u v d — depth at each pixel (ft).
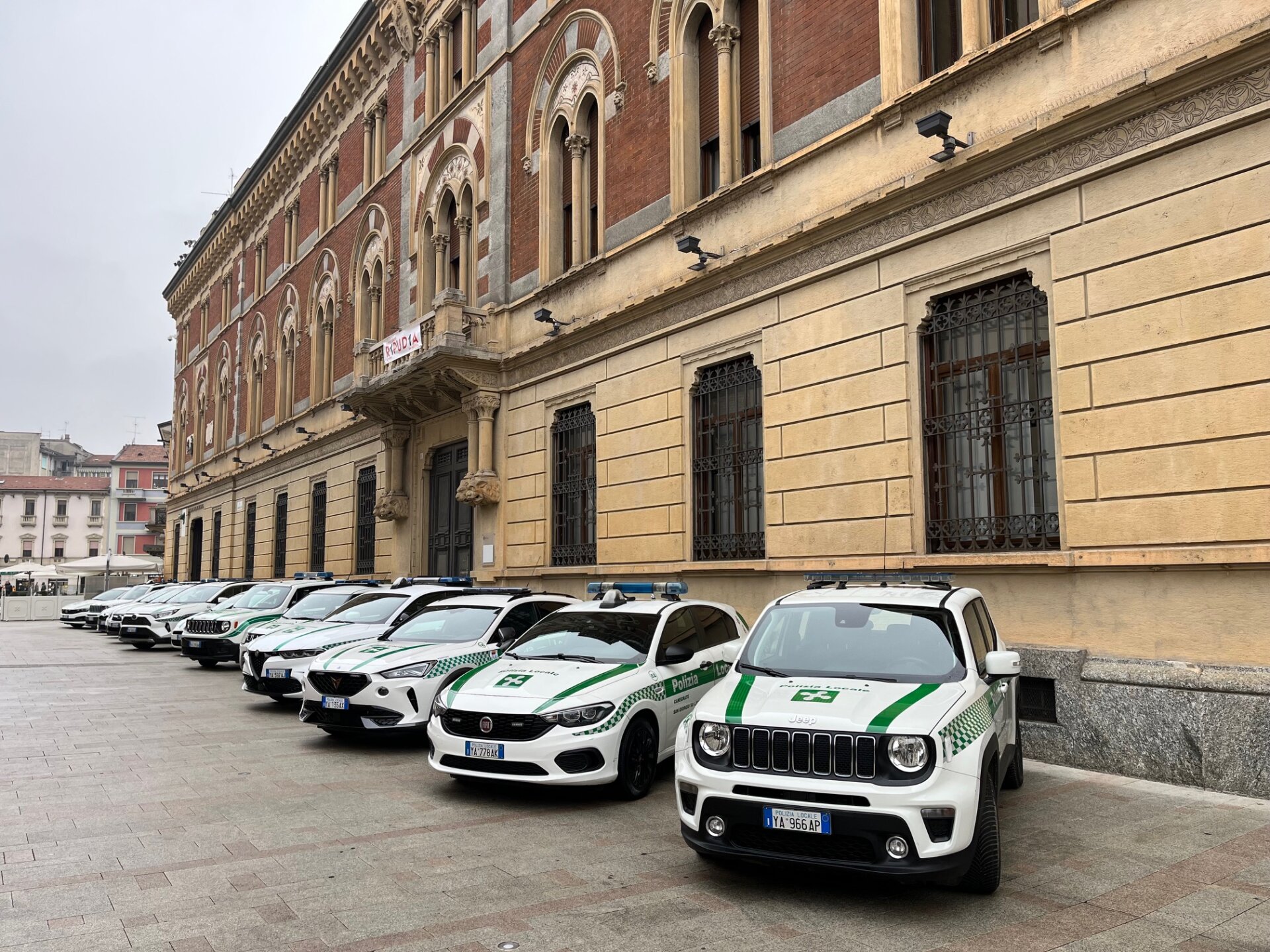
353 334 86.07
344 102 91.30
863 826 15.85
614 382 50.16
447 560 67.67
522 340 59.52
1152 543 26.00
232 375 126.62
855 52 37.11
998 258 31.09
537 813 23.32
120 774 27.81
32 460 325.21
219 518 127.54
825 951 14.56
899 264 34.40
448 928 15.52
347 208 90.02
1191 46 26.21
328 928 15.51
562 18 57.47
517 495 58.29
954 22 34.88
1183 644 25.41
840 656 20.30
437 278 70.90
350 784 26.53
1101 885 17.42
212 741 33.24
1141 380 26.61
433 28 73.46
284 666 38.99
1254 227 24.45
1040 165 29.73
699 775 17.54
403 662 31.83
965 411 32.37
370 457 79.66
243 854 19.70
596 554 51.19
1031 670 28.43
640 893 17.22
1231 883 17.44
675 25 47.34
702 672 28.94
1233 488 24.39
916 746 16.26
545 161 58.49
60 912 16.31
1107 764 26.48
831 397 36.73
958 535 32.14
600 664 26.63
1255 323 24.23
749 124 43.88
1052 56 29.89
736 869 18.60
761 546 40.68
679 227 45.98
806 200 38.91
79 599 157.38
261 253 116.88
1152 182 26.76
